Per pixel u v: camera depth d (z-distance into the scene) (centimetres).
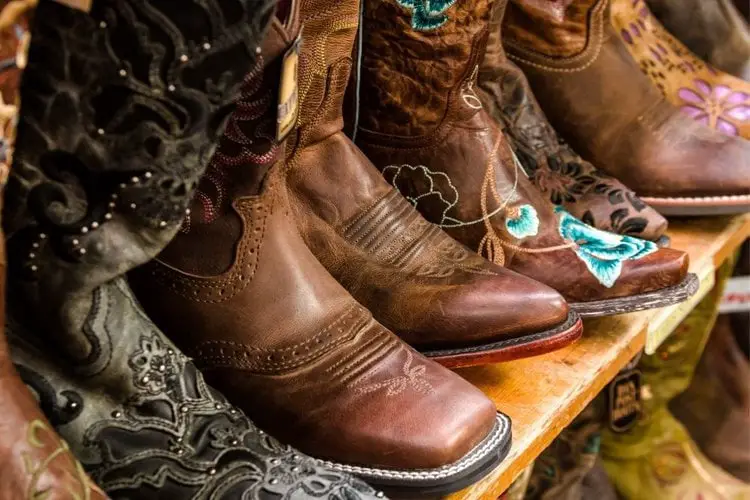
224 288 70
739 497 157
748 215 135
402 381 73
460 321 85
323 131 84
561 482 136
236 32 54
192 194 60
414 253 89
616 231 116
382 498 63
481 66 110
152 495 60
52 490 49
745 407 173
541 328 86
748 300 169
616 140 128
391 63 93
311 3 75
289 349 71
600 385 95
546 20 123
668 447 158
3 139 48
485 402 73
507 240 99
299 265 73
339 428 70
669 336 150
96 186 56
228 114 57
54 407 59
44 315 58
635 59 139
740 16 162
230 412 65
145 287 72
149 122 54
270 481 61
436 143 98
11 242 56
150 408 61
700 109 141
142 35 51
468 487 73
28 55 51
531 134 116
